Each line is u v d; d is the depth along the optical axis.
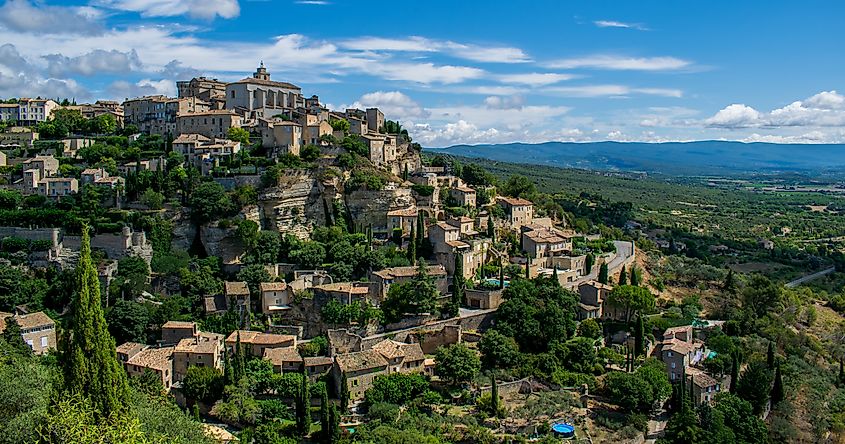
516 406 173.12
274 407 165.75
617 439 165.38
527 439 159.38
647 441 169.75
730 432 170.00
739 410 181.75
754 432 177.88
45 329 185.00
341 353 185.88
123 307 197.12
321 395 167.62
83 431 85.44
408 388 172.62
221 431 160.00
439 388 181.00
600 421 173.00
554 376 188.50
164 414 111.44
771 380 199.75
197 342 186.25
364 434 151.12
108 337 95.31
